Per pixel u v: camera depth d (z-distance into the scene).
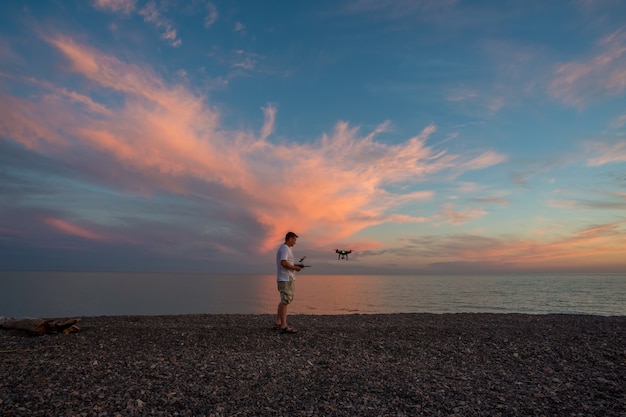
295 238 11.39
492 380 7.02
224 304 41.94
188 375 6.99
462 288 92.81
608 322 14.30
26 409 5.24
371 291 78.75
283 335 10.75
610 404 5.82
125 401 5.64
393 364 8.07
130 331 11.03
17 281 119.56
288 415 5.30
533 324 13.57
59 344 9.32
